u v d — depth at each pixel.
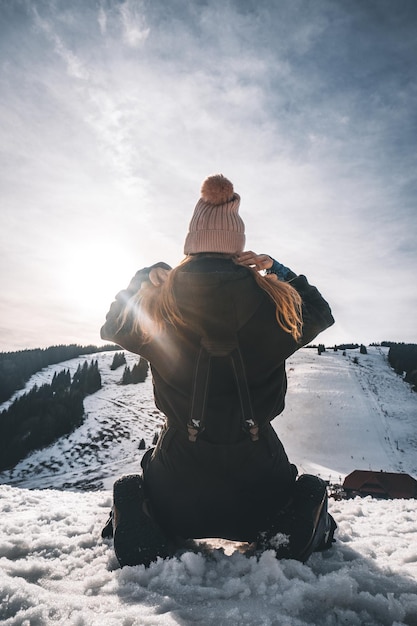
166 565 1.74
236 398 1.75
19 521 2.82
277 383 1.80
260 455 1.88
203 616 1.37
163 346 1.77
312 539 1.86
